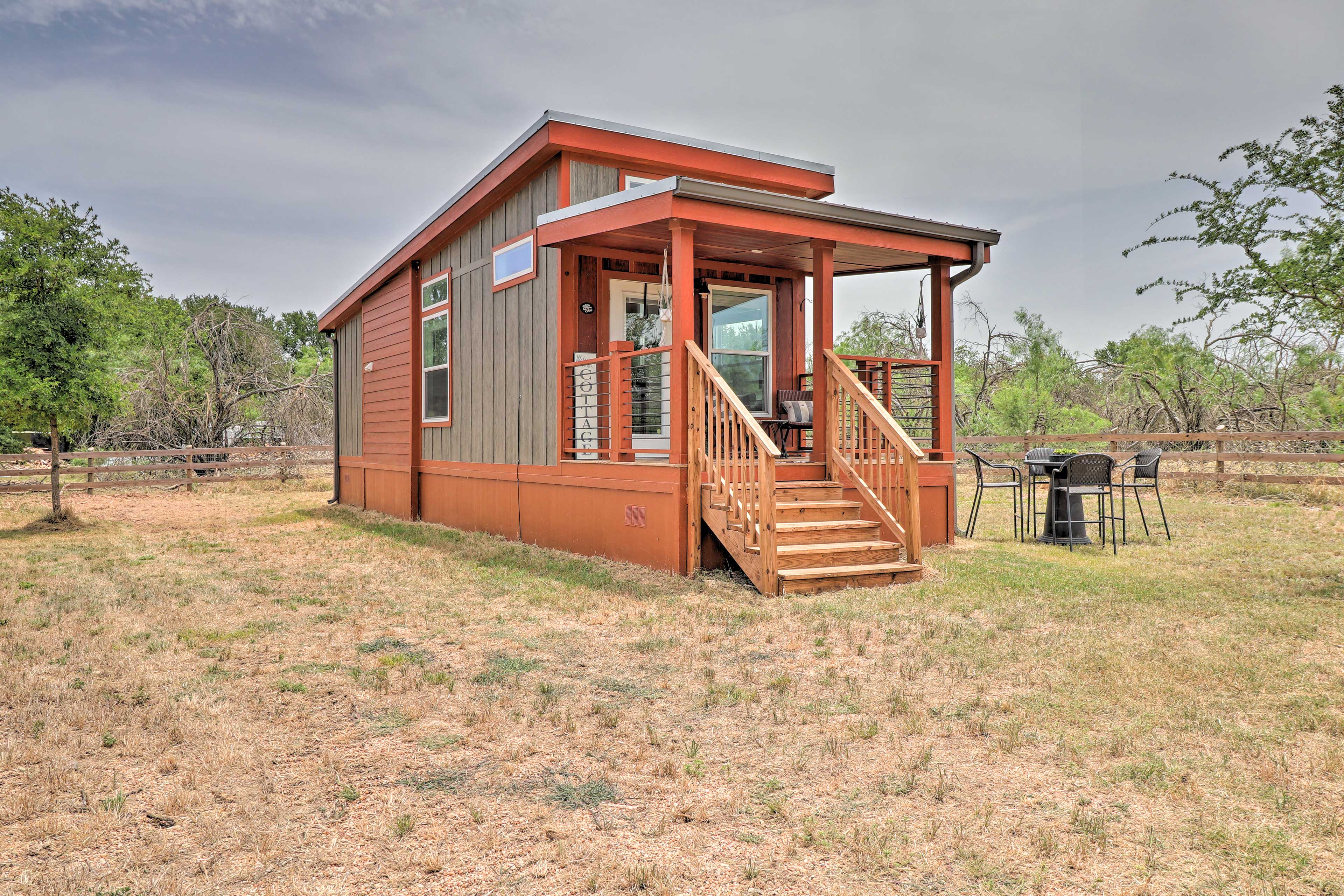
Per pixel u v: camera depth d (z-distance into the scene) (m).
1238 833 2.47
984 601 5.67
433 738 3.35
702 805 2.72
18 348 10.79
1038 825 2.55
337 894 2.20
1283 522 9.47
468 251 10.45
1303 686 3.77
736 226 6.95
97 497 15.61
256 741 3.31
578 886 2.24
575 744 3.26
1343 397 13.09
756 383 9.95
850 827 2.55
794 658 4.44
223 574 7.29
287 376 21.02
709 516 6.67
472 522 10.29
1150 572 6.66
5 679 4.12
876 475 7.37
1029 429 17.17
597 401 8.91
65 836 2.52
